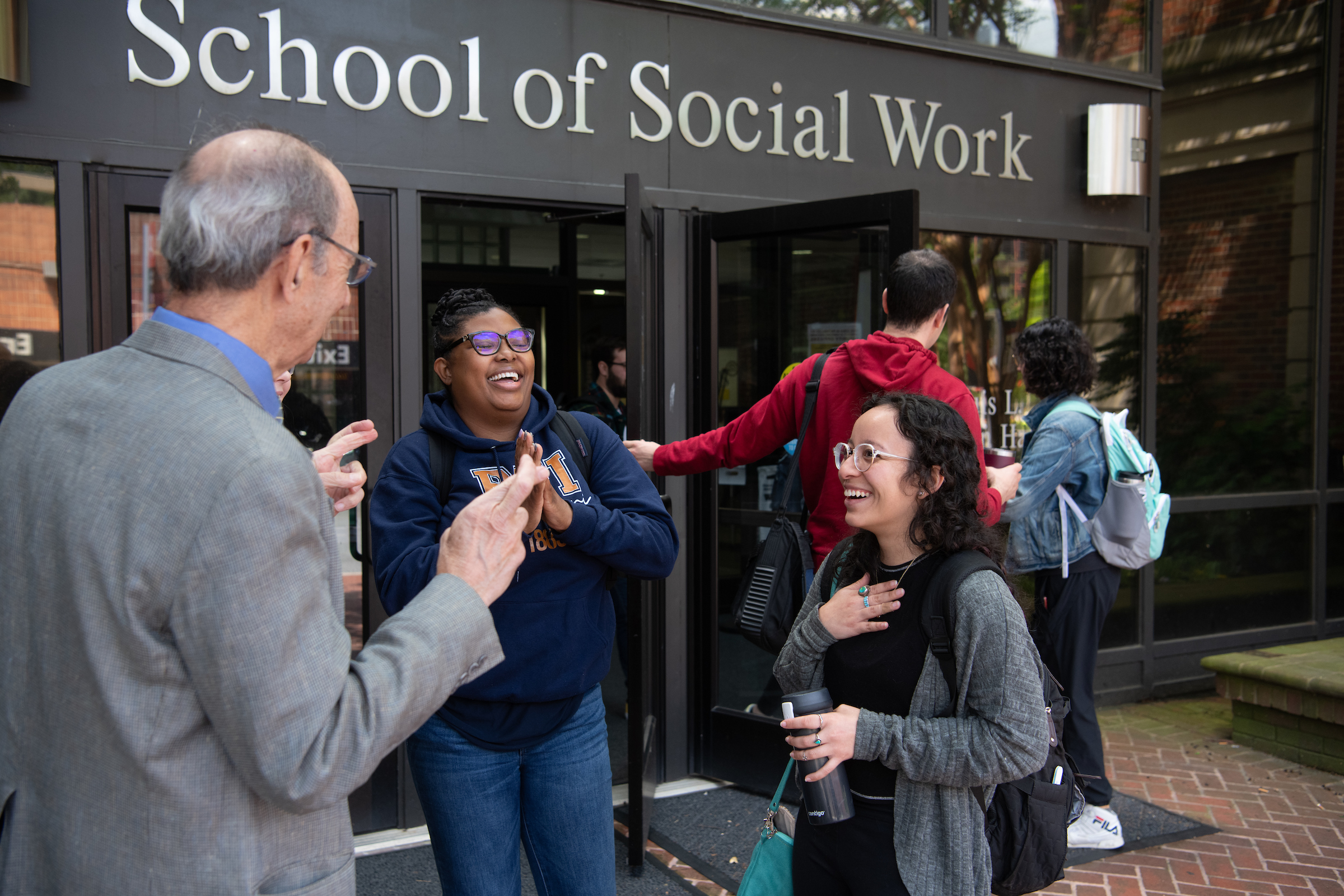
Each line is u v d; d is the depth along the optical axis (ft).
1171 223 17.66
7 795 3.69
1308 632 18.79
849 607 5.65
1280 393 18.74
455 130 11.26
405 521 6.54
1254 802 12.53
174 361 3.71
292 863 3.79
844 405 8.67
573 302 20.45
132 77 9.80
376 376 11.12
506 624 6.45
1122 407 16.81
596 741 6.88
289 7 10.38
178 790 3.48
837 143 13.67
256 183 3.75
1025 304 15.66
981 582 5.27
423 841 11.06
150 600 3.38
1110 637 16.98
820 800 5.33
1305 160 18.71
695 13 12.52
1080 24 15.87
